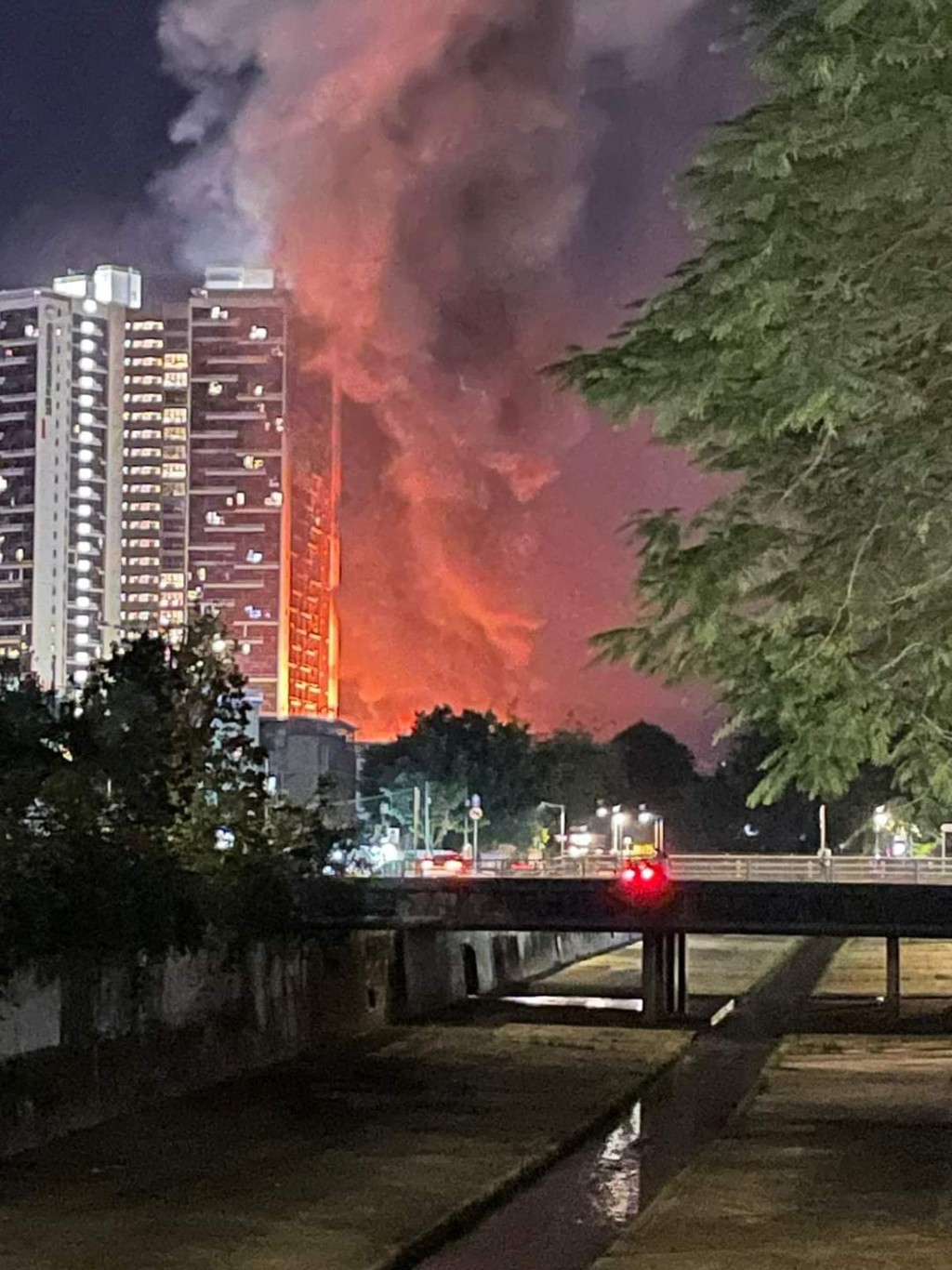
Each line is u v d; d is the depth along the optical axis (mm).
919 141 12891
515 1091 45750
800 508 15320
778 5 13844
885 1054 53906
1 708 46344
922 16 12586
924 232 13430
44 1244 27000
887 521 14695
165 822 47906
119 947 41062
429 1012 67062
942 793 16062
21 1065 36188
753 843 164000
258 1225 28641
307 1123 40094
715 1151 34250
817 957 100000
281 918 52344
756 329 13586
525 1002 72188
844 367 13312
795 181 13484
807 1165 32188
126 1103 41250
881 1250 23516
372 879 58375
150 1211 29672
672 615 15398
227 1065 47719
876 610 15016
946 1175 30781
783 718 15656
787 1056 53906
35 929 36781
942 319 13648
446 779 153250
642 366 14578
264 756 54562
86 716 47969
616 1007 70250
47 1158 34906
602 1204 32625
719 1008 69625
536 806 156625
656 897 58719
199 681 53250
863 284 13453
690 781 183375
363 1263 25969
